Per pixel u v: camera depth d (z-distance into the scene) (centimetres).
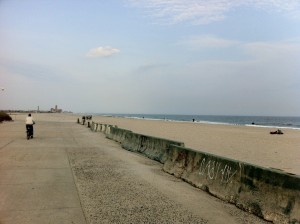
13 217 664
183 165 1101
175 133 3534
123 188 923
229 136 3316
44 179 1017
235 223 654
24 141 2272
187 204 780
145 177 1091
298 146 2445
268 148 2244
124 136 2195
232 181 820
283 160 1684
